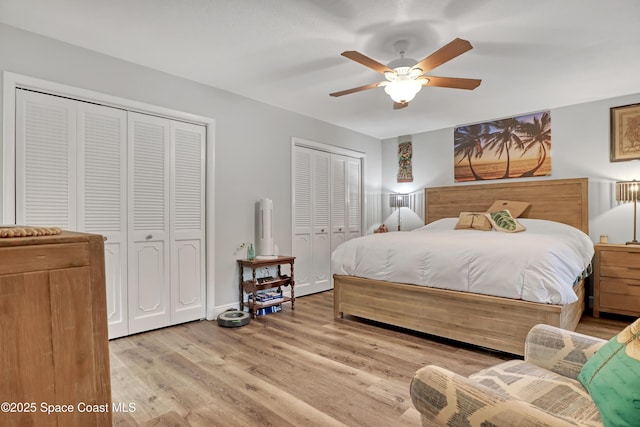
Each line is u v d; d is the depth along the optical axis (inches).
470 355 99.4
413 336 115.8
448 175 197.6
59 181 102.3
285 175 165.9
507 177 176.1
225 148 141.6
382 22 91.0
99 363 35.3
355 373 87.8
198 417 68.7
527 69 119.3
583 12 85.7
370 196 218.4
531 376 49.1
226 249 141.7
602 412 36.1
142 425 66.1
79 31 96.3
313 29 94.8
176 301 128.1
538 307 90.3
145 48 106.2
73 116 105.1
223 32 96.7
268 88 139.3
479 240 110.3
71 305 33.6
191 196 132.5
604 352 43.2
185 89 128.9
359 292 129.7
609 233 147.9
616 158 146.8
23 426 30.8
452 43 78.1
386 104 158.1
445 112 169.6
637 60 112.5
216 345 107.6
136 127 118.5
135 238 118.0
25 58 95.5
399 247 120.7
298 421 67.2
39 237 32.4
